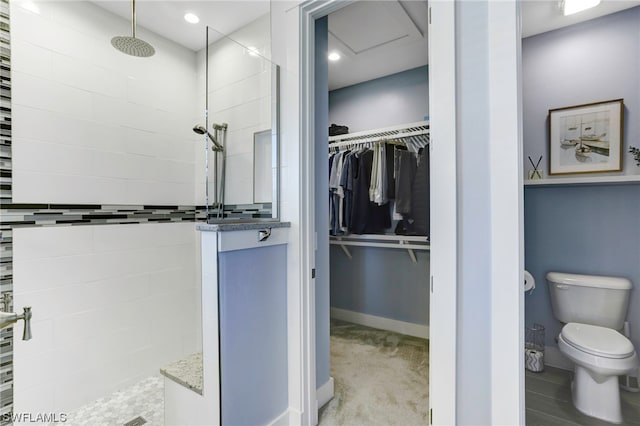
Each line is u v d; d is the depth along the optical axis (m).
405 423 1.71
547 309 1.68
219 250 1.33
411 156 2.73
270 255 1.57
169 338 2.33
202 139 2.54
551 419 1.48
